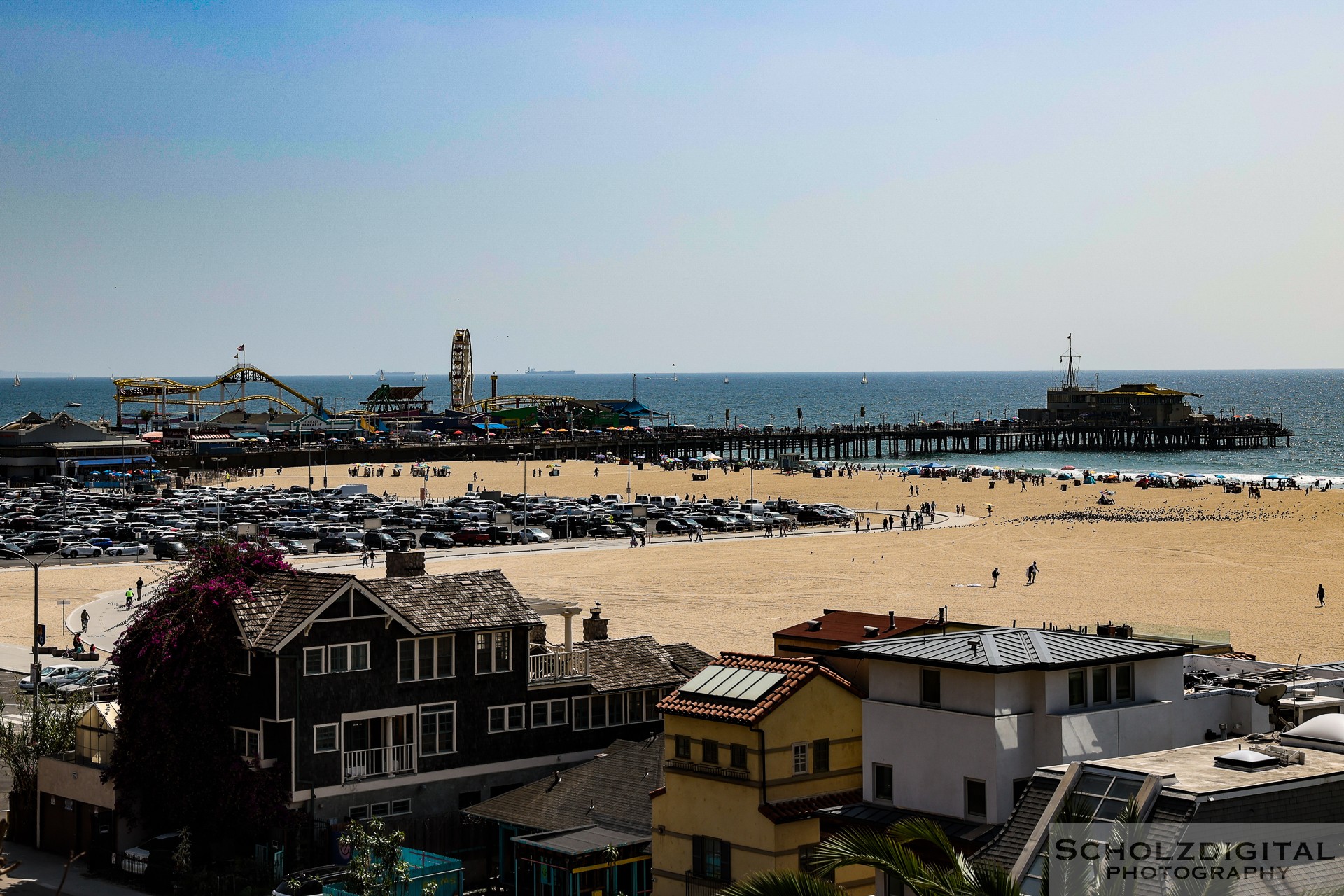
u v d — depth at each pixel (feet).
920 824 71.67
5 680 251.60
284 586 153.89
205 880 140.77
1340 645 287.07
